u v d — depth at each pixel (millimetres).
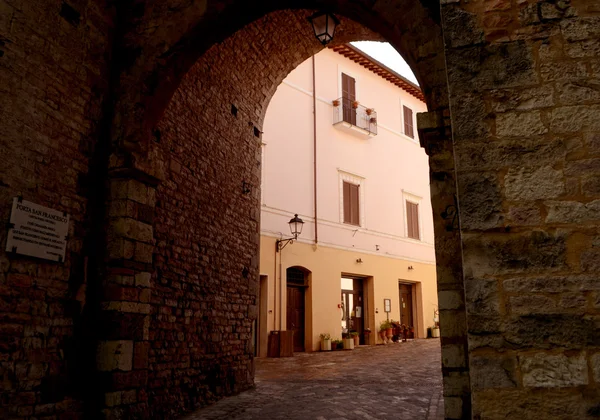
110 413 5398
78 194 5750
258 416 6488
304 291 16469
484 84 3613
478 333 3264
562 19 3605
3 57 4969
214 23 6293
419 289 20969
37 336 5047
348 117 18453
